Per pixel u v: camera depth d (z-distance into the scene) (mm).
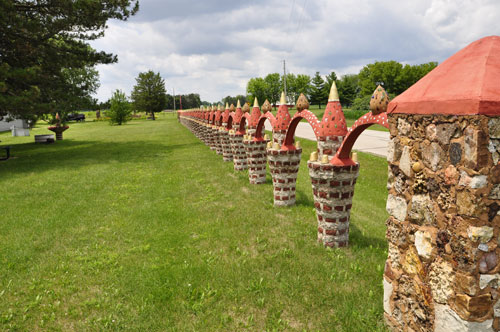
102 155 16797
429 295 2670
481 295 2309
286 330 3416
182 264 4855
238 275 4465
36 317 3775
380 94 3756
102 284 4418
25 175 11758
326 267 4586
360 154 13898
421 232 2688
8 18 14023
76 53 17969
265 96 87500
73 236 6094
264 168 9773
